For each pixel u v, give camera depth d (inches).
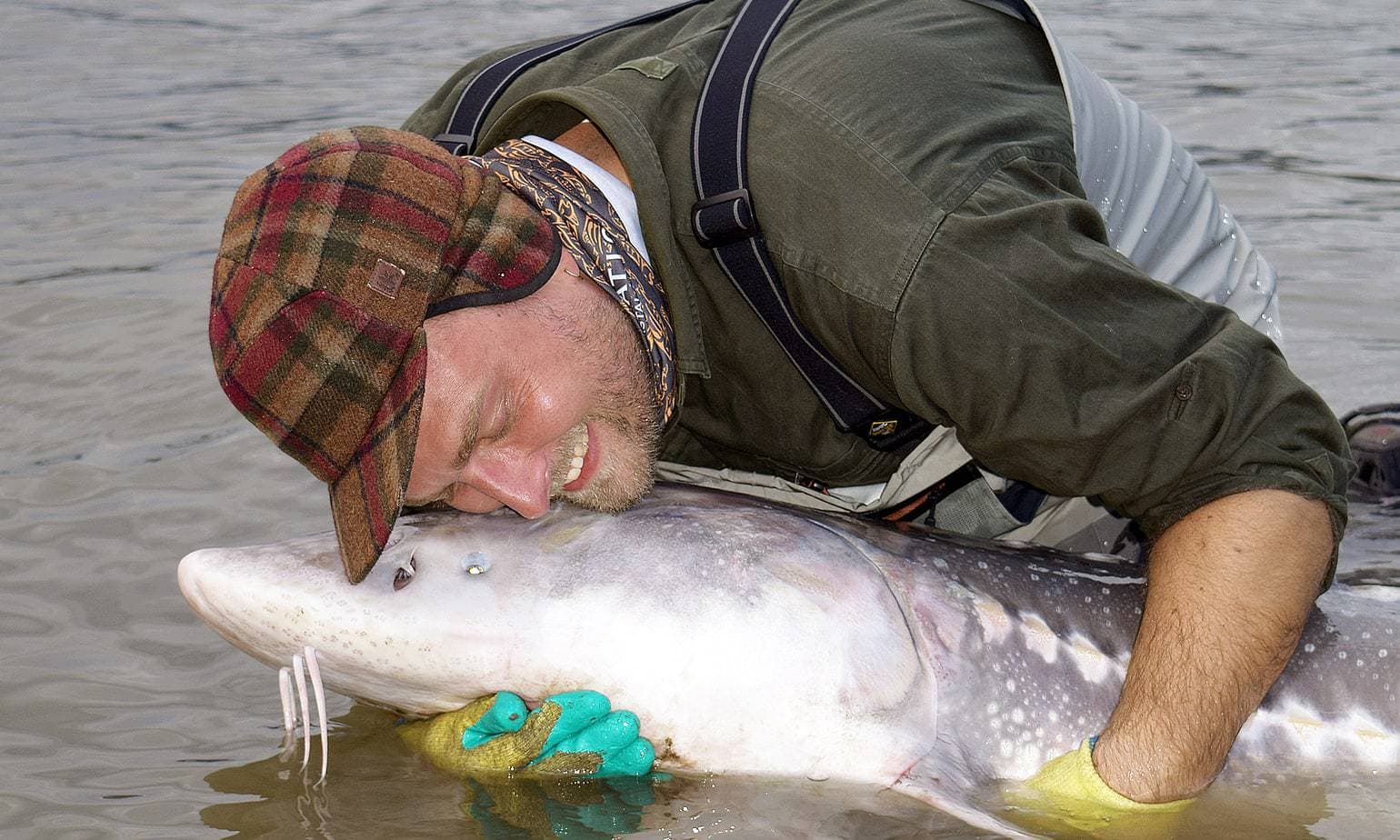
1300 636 97.9
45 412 145.0
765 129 88.7
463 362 81.0
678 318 89.9
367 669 88.3
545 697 88.4
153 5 422.6
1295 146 254.8
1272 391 86.0
